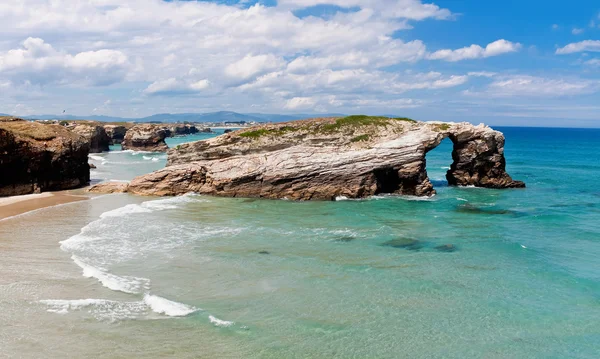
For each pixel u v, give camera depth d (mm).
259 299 18844
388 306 18516
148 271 21750
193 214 35469
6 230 28641
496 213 37938
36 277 20078
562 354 15102
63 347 14172
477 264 24156
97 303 17625
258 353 14492
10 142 41969
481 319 17547
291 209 38344
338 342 15414
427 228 32156
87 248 24938
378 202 42125
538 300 19438
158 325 16078
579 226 33375
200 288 19859
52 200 40344
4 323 15547
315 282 21000
